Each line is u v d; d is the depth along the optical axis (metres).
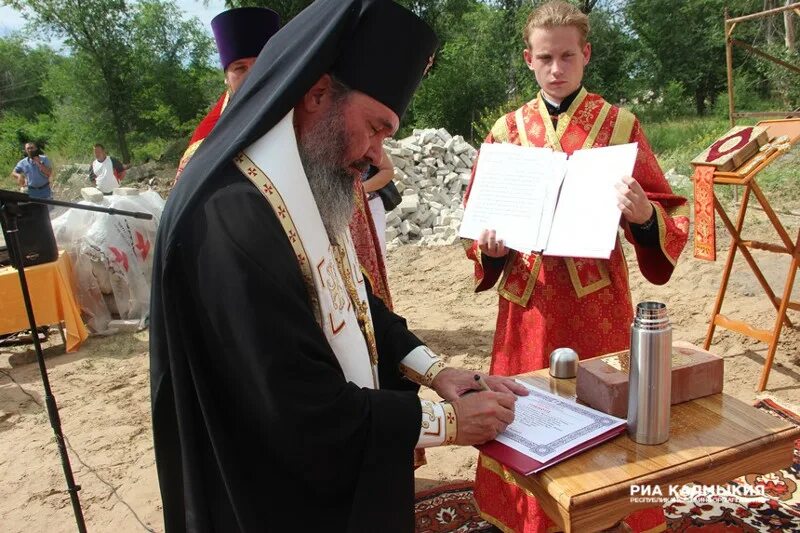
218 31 2.78
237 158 1.37
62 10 29.67
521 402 1.64
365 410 1.37
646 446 1.41
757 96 21.48
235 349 1.27
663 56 26.70
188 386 1.33
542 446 1.41
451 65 24.84
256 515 1.36
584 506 1.24
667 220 2.10
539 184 2.18
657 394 1.38
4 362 5.51
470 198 2.29
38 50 47.06
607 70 27.25
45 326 5.87
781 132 4.05
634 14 26.95
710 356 1.63
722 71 26.34
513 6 25.84
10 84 46.19
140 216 2.97
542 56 2.21
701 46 26.31
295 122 1.49
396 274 7.30
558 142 2.26
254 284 1.25
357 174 1.53
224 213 1.29
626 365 1.61
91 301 6.08
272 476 1.39
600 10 26.97
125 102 31.77
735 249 4.11
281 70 1.40
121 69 31.22
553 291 2.24
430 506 2.97
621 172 2.03
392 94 1.45
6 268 5.46
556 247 2.08
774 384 3.93
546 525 2.12
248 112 1.40
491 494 2.34
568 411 1.57
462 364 4.76
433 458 3.49
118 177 11.48
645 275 2.27
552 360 1.81
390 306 2.96
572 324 2.25
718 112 21.75
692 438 1.43
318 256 1.41
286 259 1.31
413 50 1.47
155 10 32.16
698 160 3.94
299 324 1.30
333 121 1.44
